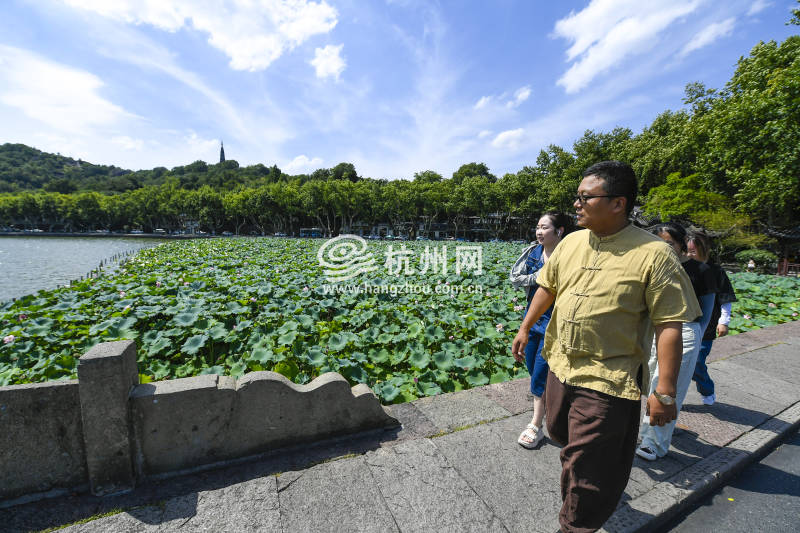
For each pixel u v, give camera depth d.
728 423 3.20
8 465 2.04
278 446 2.57
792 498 2.44
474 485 2.30
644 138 34.00
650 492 2.31
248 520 1.97
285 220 71.94
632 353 1.70
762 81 18.86
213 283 9.60
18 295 16.05
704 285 2.96
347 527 1.95
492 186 50.25
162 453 2.27
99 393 2.04
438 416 3.14
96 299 7.49
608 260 1.75
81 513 2.01
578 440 1.69
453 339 5.96
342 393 2.71
